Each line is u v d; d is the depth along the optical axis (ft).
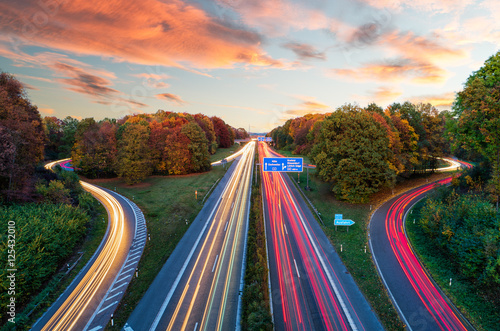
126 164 201.26
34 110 149.28
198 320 65.36
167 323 64.54
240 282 80.84
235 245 105.09
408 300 72.18
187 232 118.01
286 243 106.11
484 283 72.28
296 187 196.65
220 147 514.68
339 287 78.18
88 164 221.25
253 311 63.72
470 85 102.37
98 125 241.35
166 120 302.86
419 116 205.98
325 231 117.50
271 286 78.33
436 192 140.36
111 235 116.98
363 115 147.64
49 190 122.01
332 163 147.33
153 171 252.62
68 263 92.89
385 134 149.38
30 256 75.87
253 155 395.14
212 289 77.56
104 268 90.79
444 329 61.57
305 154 343.67
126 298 74.79
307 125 364.17
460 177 140.05
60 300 74.18
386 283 79.97
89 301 73.56
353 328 62.49
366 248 101.35
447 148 250.98
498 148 96.84
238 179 228.02
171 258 95.76
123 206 154.40
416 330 61.57
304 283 79.97
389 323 64.03
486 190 104.83
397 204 149.07
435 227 98.17
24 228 83.30
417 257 94.43
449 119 120.67
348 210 142.20
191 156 250.16
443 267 85.40
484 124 94.38
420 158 196.44
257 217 127.13
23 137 115.65
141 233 119.14
